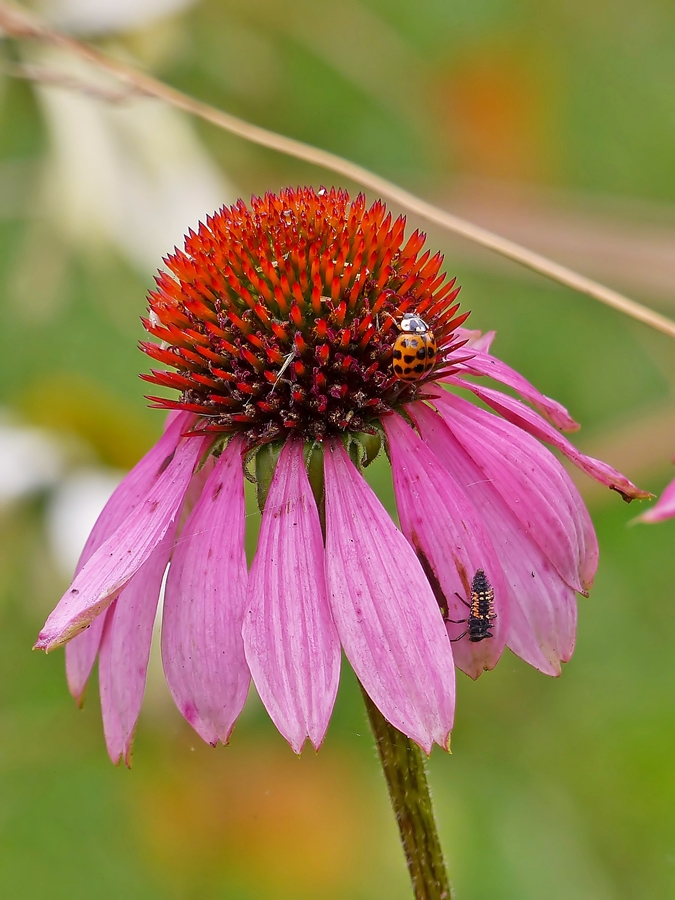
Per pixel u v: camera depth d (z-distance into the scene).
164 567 0.34
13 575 0.51
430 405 0.34
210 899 0.52
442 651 0.32
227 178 0.54
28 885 0.53
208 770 0.53
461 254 0.52
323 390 0.34
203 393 0.35
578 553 0.34
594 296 0.37
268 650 0.32
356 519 0.33
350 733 0.55
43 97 0.48
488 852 0.50
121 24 0.47
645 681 0.56
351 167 0.38
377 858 0.52
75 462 0.48
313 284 0.34
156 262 0.50
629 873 0.49
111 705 0.34
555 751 0.54
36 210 0.51
